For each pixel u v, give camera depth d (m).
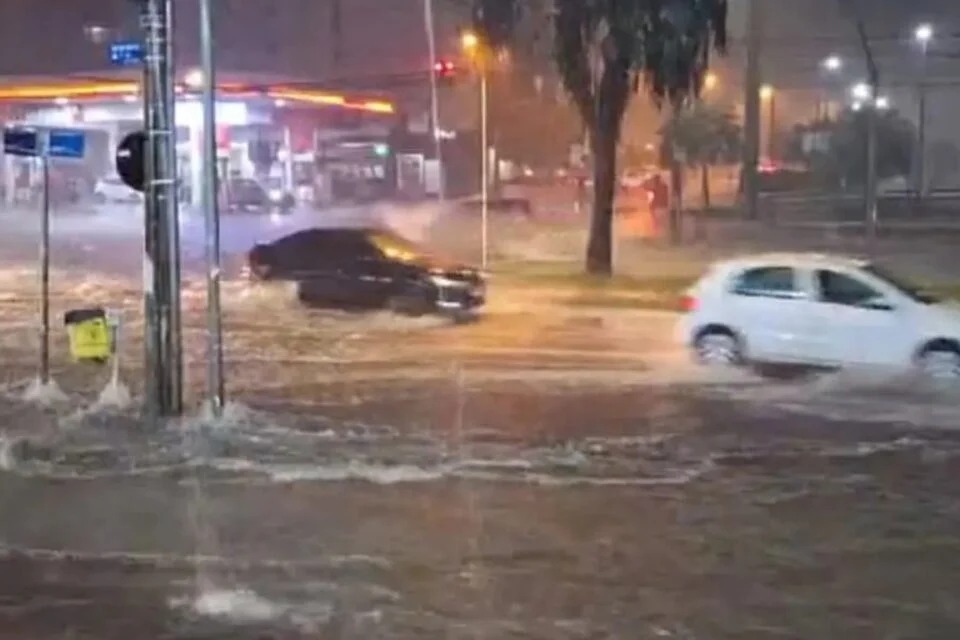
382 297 32.53
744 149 66.88
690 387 21.23
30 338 27.92
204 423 17.52
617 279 40.25
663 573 10.88
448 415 18.67
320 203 74.00
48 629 9.46
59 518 12.73
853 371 21.92
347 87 80.50
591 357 24.86
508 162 78.25
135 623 9.60
